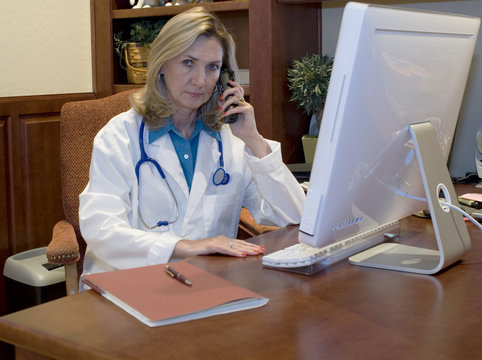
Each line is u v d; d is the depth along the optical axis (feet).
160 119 5.81
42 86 9.81
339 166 3.55
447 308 3.43
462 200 6.00
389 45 3.50
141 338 3.05
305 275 4.06
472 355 2.83
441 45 4.06
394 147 3.91
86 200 5.46
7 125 9.26
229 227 6.21
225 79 5.85
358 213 3.97
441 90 4.25
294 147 8.67
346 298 3.60
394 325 3.18
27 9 9.48
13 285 8.21
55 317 3.35
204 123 6.08
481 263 4.28
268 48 7.95
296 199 5.60
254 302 3.51
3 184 9.23
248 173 6.33
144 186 5.76
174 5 9.06
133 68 9.45
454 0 8.16
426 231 5.10
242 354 2.85
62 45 10.03
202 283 3.76
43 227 9.80
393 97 3.69
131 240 5.08
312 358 2.81
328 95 3.45
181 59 5.57
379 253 4.44
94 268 5.88
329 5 8.91
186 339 3.03
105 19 9.75
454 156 8.38
